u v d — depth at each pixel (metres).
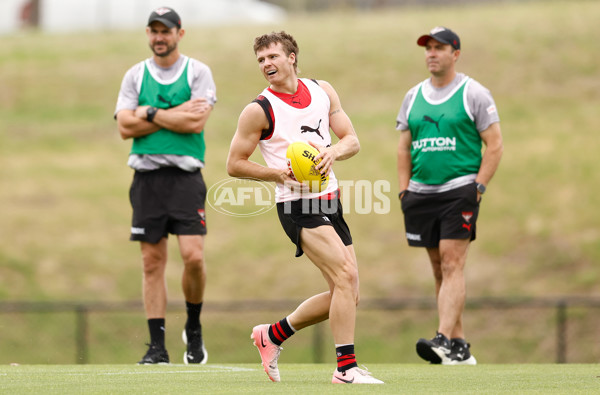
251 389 15.20
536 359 52.34
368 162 81.94
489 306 49.69
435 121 24.39
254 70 117.62
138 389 15.34
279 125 16.59
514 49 116.06
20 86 115.94
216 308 46.00
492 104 24.27
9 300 60.78
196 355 25.34
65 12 163.12
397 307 44.22
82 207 78.19
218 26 143.50
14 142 96.81
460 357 24.73
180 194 23.98
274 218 75.75
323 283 63.84
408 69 113.62
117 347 55.31
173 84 24.27
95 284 63.78
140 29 148.38
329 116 17.33
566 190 74.62
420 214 24.80
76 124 103.38
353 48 123.19
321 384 16.28
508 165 80.62
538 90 103.69
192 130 23.78
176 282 63.12
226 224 74.31
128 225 74.62
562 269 62.53
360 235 70.69
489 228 69.50
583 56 112.25
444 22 132.62
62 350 55.31
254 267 66.56
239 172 16.55
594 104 98.06
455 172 24.20
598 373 20.05
